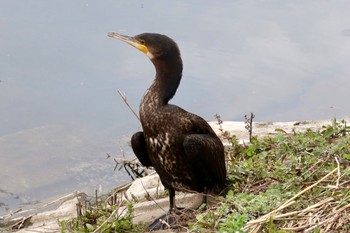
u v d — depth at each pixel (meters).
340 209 9.42
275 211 9.77
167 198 12.41
